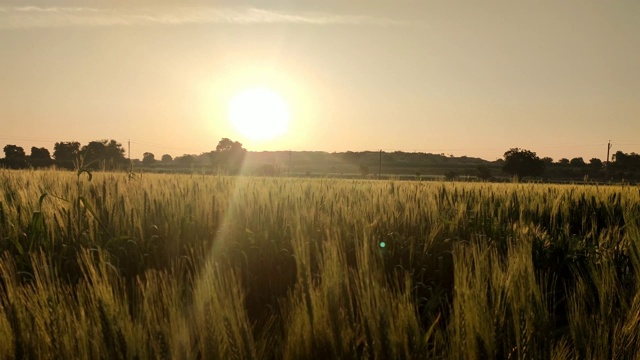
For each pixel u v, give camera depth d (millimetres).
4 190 8141
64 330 2777
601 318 3605
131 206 6285
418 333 2922
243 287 4738
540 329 3346
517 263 3805
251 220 5969
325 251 4207
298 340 2932
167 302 3029
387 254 5543
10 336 2721
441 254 5746
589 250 5754
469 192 9938
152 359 2695
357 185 12047
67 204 6621
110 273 4098
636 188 12406
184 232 5746
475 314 3086
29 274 4332
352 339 2980
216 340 2736
